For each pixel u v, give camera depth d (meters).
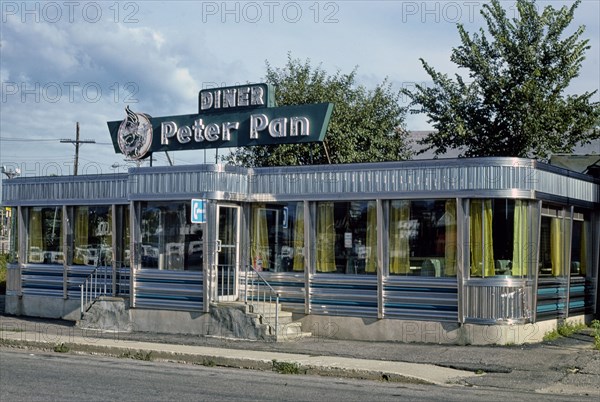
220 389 12.28
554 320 19.00
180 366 15.41
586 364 14.95
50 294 23.30
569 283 19.69
